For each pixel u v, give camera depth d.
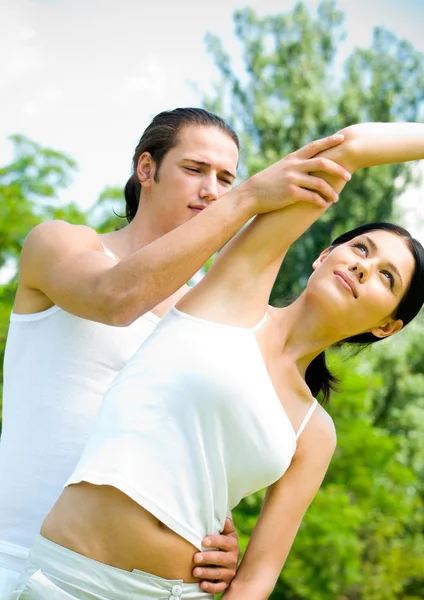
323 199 2.13
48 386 2.46
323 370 2.65
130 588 2.02
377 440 9.83
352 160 2.16
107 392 2.15
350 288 2.29
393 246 2.38
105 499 2.02
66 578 2.00
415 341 14.76
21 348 2.55
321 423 2.39
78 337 2.47
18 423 2.48
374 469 10.38
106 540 2.02
